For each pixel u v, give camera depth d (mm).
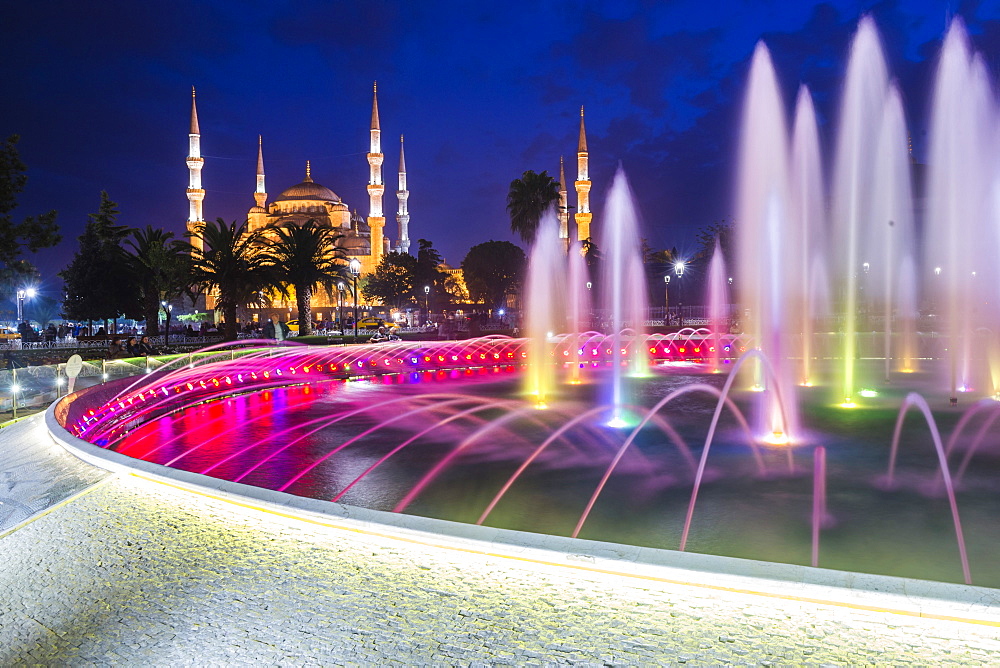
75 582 4863
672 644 3621
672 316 68000
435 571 4648
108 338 43594
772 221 23859
